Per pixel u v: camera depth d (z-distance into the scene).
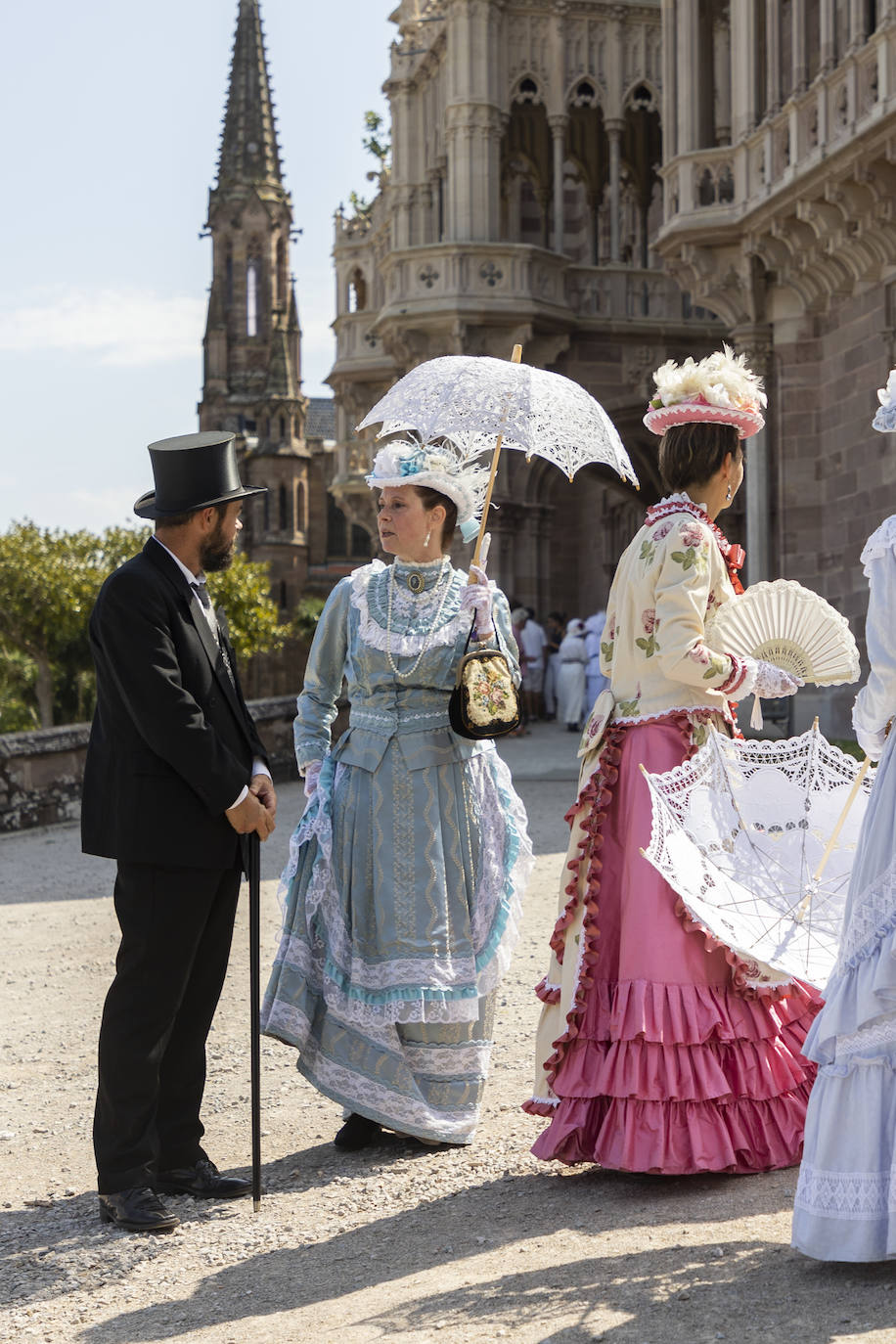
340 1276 3.51
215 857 4.10
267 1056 5.91
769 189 16.50
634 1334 2.90
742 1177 3.91
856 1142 3.17
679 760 4.14
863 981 3.21
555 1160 4.27
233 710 4.28
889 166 14.62
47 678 40.88
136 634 4.04
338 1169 4.45
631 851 4.10
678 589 4.08
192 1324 3.29
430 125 26.88
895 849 3.26
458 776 4.72
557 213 25.12
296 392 77.25
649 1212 3.70
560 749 19.36
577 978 4.05
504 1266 3.41
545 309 24.41
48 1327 3.36
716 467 4.28
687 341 25.64
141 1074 4.06
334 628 4.88
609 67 25.11
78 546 40.69
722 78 22.03
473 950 4.66
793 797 4.14
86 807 4.18
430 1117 4.52
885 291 15.94
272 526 74.88
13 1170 4.66
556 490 35.38
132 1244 3.86
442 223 26.92
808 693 17.22
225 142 80.31
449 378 4.65
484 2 24.38
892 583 3.26
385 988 4.55
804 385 17.80
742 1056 3.95
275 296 79.12
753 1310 2.97
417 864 4.61
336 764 4.83
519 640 25.14
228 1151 4.71
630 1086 3.90
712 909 3.93
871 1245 3.10
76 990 7.21
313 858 4.71
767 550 18.22
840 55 15.05
